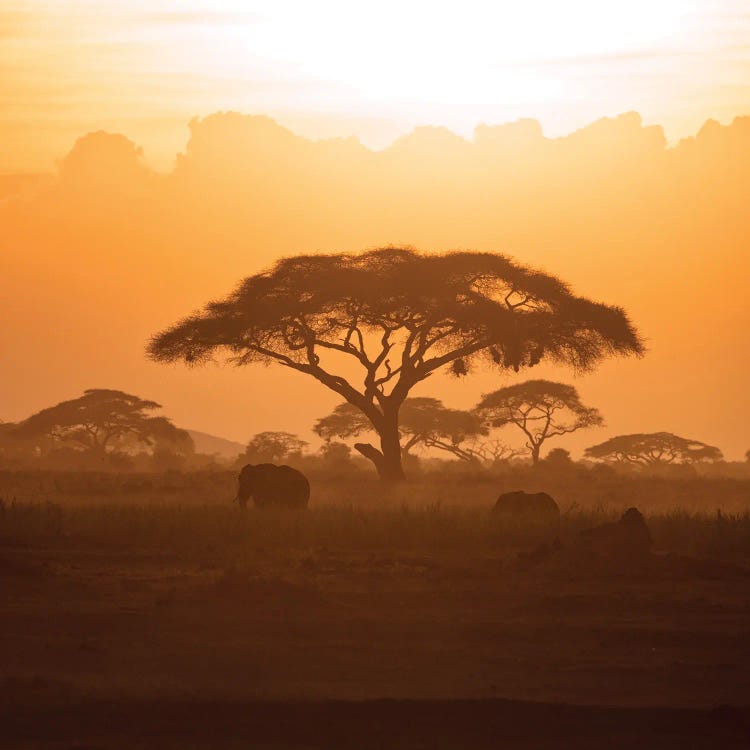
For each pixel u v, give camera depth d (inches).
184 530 4104.3
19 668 2012.8
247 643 2251.5
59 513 4313.5
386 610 2637.8
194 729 1653.5
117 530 4045.3
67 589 2854.3
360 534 4087.1
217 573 3201.3
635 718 1716.3
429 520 4328.3
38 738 1611.7
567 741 1617.9
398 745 1595.7
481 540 4052.7
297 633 2352.4
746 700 1857.8
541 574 3238.2
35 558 3474.4
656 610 2669.8
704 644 2299.5
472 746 1594.5
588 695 1886.1
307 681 1953.7
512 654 2192.4
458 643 2284.7
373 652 2191.2
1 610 2556.6
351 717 1710.1
